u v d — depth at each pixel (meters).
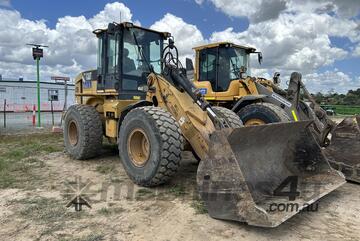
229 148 3.40
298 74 6.74
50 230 3.38
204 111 4.38
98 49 6.75
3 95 28.97
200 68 8.72
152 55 6.50
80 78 7.51
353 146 5.27
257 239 3.22
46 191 4.60
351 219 3.76
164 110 4.64
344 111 27.00
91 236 3.23
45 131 11.53
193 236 3.26
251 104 6.71
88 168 5.94
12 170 5.74
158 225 3.50
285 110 6.73
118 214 3.79
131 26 5.99
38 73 12.40
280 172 4.42
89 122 6.41
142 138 4.82
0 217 3.70
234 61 8.39
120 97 6.06
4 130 11.84
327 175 4.43
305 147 4.59
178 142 4.40
